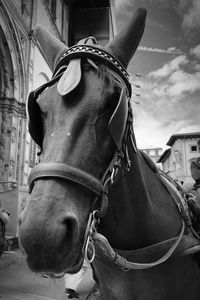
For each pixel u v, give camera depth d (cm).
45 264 73
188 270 143
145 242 130
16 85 820
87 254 97
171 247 129
